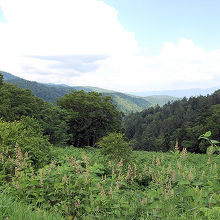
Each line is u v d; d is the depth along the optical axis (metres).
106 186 4.22
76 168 4.47
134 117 162.88
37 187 4.11
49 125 27.16
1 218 2.44
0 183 4.62
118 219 3.24
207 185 3.72
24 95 30.22
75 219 3.20
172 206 3.21
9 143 7.52
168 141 61.28
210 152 3.51
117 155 9.12
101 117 38.03
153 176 4.76
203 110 60.41
